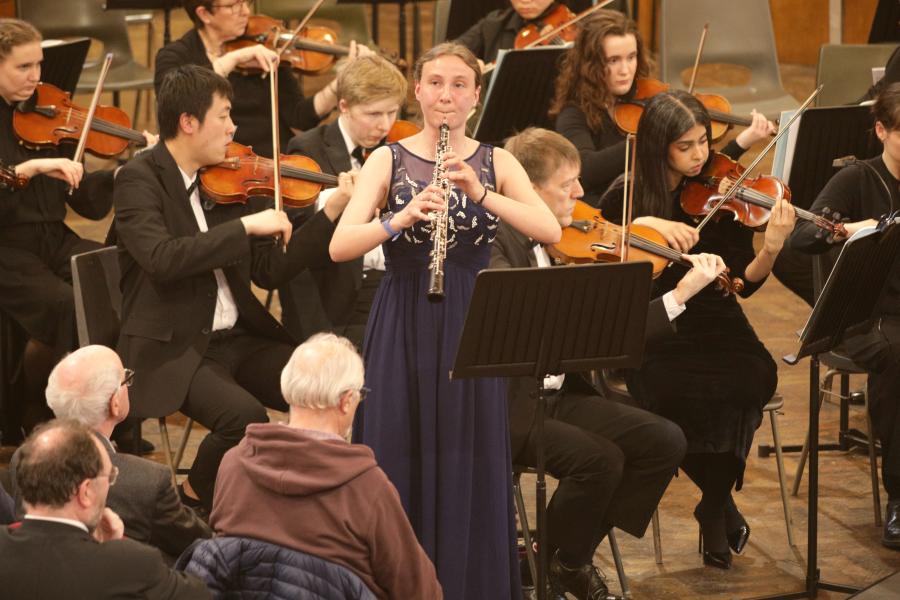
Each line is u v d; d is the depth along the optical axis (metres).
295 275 12.66
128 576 7.27
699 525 13.27
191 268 11.73
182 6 18.81
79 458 7.25
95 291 12.36
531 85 17.23
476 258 10.11
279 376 12.46
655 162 13.07
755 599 11.90
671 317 11.94
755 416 12.51
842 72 19.55
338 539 7.94
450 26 20.80
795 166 15.58
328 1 22.89
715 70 30.88
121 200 12.02
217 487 8.21
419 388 10.05
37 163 14.01
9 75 14.29
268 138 18.03
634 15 29.41
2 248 14.37
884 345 12.91
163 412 11.83
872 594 11.32
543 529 10.16
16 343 14.47
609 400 12.20
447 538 10.09
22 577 7.15
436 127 9.96
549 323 9.55
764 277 13.22
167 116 12.22
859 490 14.34
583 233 12.83
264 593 7.89
